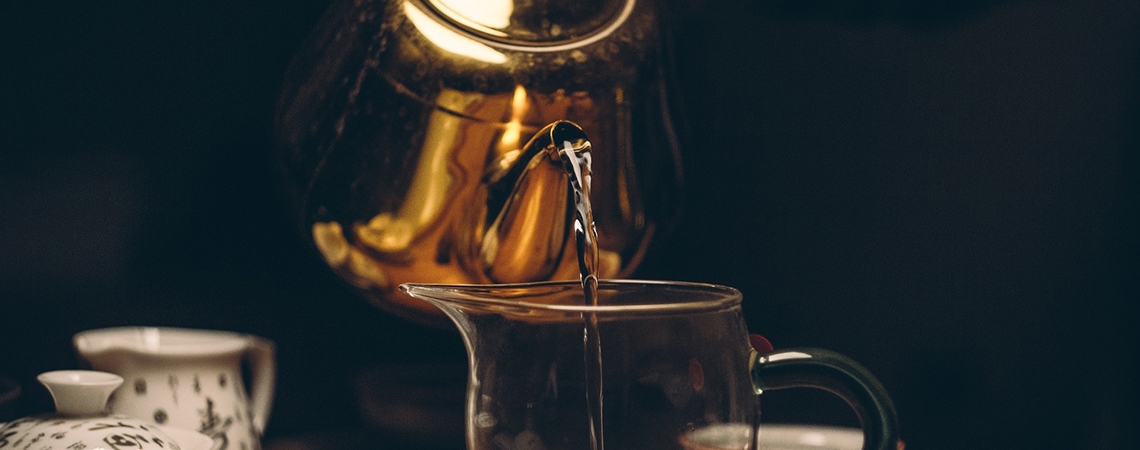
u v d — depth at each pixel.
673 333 0.50
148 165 0.67
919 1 0.82
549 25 0.59
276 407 0.70
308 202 0.60
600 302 0.56
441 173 0.58
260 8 0.68
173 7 0.66
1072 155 0.85
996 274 0.85
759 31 0.79
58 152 0.65
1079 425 0.87
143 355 0.61
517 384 0.51
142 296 0.67
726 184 0.80
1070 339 0.87
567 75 0.58
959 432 0.86
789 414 0.81
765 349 0.62
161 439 0.55
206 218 0.68
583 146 0.56
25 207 0.65
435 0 0.58
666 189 0.64
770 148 0.81
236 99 0.68
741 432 0.52
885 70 0.83
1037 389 0.86
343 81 0.59
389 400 0.70
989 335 0.86
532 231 0.58
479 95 0.57
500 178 0.57
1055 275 0.86
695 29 0.77
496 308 0.52
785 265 0.82
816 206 0.82
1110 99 0.85
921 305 0.85
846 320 0.84
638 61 0.61
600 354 0.50
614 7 0.61
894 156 0.83
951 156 0.84
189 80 0.67
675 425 0.50
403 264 0.59
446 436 0.70
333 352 0.71
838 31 0.81
